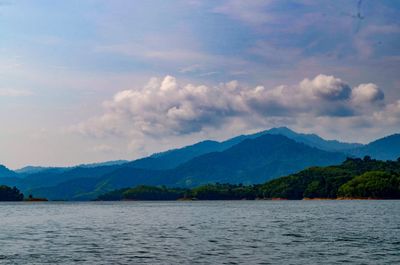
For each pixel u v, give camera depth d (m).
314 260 59.62
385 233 93.50
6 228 115.44
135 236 90.88
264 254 64.62
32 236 93.25
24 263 59.12
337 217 149.75
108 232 101.25
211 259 60.66
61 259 61.97
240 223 126.56
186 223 129.00
